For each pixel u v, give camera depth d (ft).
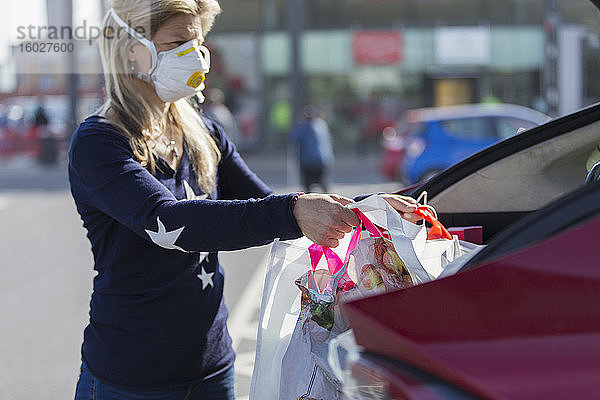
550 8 64.90
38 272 36.22
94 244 9.09
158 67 8.91
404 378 5.40
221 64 111.75
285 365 8.22
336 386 7.84
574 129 10.34
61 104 111.86
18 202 66.28
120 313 8.94
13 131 109.19
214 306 9.45
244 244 8.07
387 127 110.73
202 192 9.64
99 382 9.05
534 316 5.31
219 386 9.60
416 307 5.77
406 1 110.32
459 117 62.59
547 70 65.41
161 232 8.15
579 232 5.38
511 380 5.04
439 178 10.73
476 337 5.41
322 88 112.27
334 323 8.14
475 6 109.40
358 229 8.30
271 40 111.65
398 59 110.83
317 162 61.41
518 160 10.53
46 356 23.54
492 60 109.50
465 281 5.66
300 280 8.42
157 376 8.97
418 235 8.02
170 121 9.53
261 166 98.99
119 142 8.70
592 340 5.08
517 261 5.49
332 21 111.34
